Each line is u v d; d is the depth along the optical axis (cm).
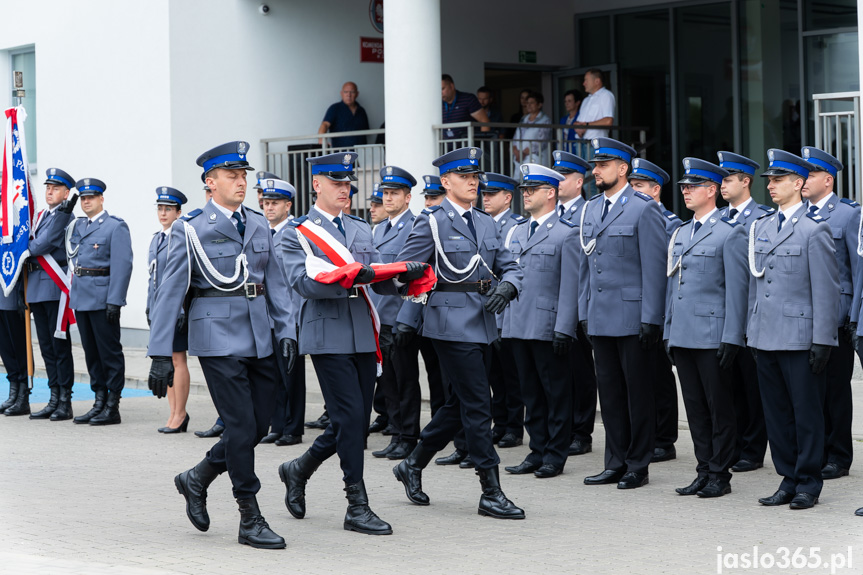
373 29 1952
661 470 957
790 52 1838
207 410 1340
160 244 1168
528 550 696
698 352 845
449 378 802
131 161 1838
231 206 744
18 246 1282
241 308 734
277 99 1855
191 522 754
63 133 1962
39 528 776
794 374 796
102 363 1248
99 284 1228
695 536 727
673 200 1992
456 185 809
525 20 2053
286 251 761
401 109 1628
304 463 788
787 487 817
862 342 838
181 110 1778
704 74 1941
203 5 1792
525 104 1842
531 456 953
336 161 765
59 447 1103
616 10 2044
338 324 754
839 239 912
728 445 848
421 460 836
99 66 1886
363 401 771
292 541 731
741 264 828
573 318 910
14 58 2120
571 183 1011
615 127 1772
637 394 885
